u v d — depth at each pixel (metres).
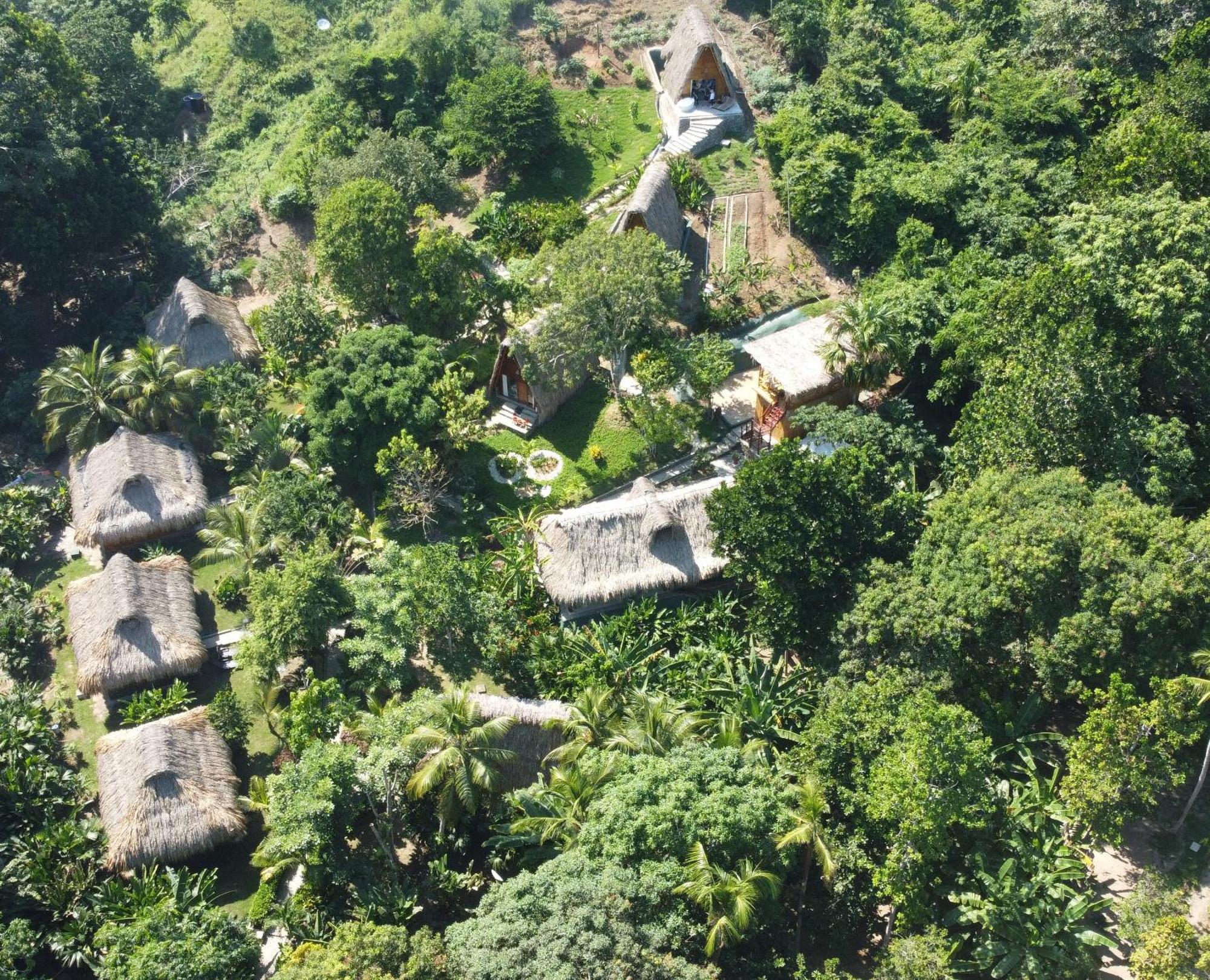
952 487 50.47
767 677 46.22
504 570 53.72
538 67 89.38
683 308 69.19
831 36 84.25
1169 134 61.38
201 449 65.56
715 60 80.38
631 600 52.56
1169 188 55.91
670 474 60.81
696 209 75.38
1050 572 40.62
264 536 55.94
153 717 50.34
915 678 41.44
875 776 37.00
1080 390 47.22
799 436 59.91
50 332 77.75
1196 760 43.06
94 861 44.12
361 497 62.44
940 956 33.66
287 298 69.00
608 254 60.72
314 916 40.66
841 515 45.72
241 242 83.19
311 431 60.81
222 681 53.75
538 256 64.81
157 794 44.47
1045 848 38.62
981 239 69.31
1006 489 44.41
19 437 69.06
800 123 74.25
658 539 52.88
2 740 48.25
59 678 54.69
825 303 68.81
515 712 45.25
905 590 42.66
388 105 85.94
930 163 73.56
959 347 57.06
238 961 38.97
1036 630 41.50
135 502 59.28
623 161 81.81
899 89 82.69
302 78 96.56
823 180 69.81
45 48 77.12
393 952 33.97
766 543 45.59
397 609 47.41
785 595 45.12
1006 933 36.53
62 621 57.59
